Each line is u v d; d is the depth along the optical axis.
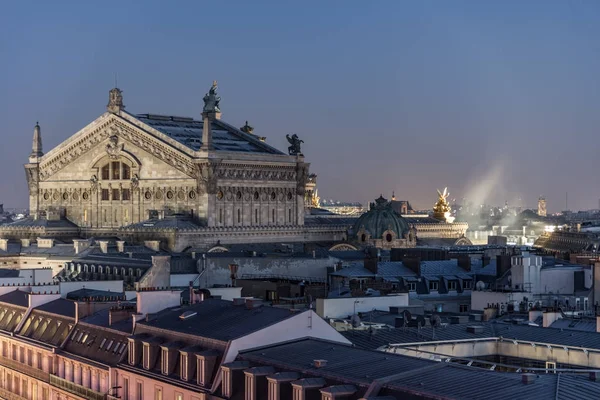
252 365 135.75
